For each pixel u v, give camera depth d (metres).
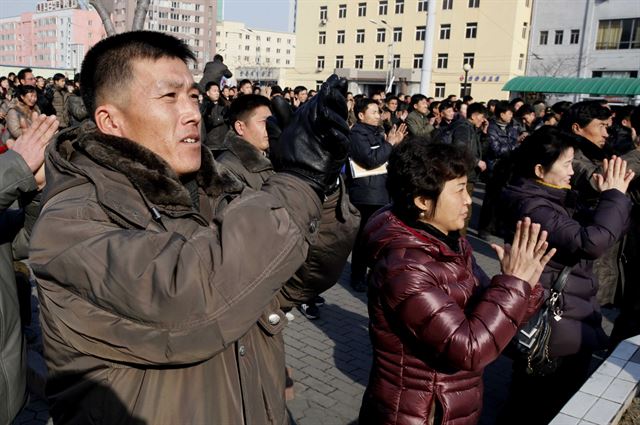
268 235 1.09
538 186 2.76
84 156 1.21
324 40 48.88
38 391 3.31
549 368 2.65
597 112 3.95
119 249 1.02
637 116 4.07
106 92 1.24
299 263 1.16
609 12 32.75
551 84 28.86
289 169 1.33
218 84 8.20
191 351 1.04
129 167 1.16
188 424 1.15
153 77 1.23
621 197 2.56
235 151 2.83
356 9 46.44
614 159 2.64
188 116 1.27
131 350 1.06
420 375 1.89
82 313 1.07
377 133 5.42
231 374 1.25
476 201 10.97
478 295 1.97
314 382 3.70
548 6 35.31
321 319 4.79
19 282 3.02
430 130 8.44
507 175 3.04
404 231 1.94
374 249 1.97
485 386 3.75
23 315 3.11
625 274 3.69
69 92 12.54
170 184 1.19
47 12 101.38
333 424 3.23
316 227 1.31
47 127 1.77
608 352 3.94
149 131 1.24
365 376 3.82
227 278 1.04
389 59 44.56
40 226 1.10
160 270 1.00
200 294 1.01
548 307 2.58
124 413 1.13
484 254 7.18
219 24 117.44
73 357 1.16
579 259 2.58
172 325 1.01
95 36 93.94
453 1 40.75
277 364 1.45
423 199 1.97
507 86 30.66
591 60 33.75
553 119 9.44
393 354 1.93
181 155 1.27
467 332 1.73
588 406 2.62
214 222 1.13
